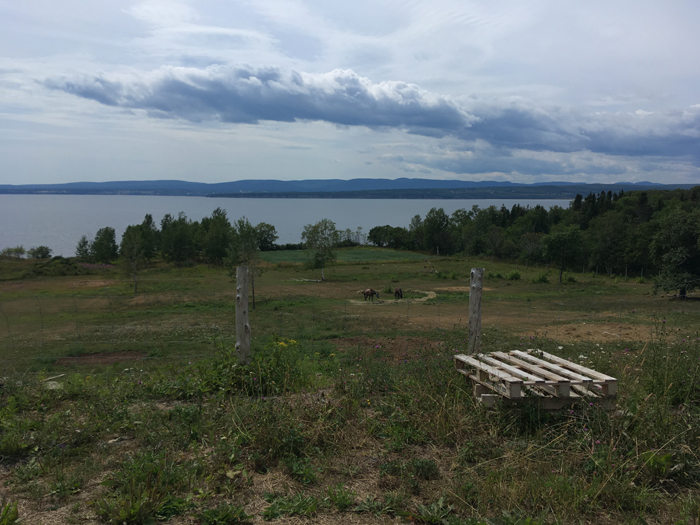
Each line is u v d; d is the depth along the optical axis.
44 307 30.69
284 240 187.25
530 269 65.06
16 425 4.79
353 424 5.00
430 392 5.52
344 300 35.19
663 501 3.59
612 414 4.74
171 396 6.18
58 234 199.50
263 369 6.46
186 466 3.97
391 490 3.76
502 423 4.74
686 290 34.62
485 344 10.46
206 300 34.34
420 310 28.73
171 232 76.00
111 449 4.50
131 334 19.84
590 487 3.64
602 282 51.62
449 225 113.62
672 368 5.88
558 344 12.07
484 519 3.28
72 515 3.32
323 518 3.37
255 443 4.41
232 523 3.29
